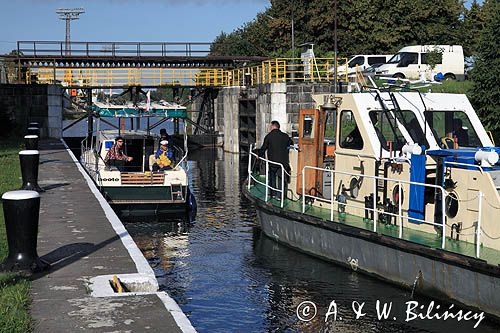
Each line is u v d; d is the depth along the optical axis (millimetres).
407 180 12312
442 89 37062
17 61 47906
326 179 14992
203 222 20047
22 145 32219
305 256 14938
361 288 12406
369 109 13484
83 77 47500
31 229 9359
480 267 9891
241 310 11492
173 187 20891
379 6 55156
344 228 13000
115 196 20516
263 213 16781
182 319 7418
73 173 21719
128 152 23188
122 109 23359
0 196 15836
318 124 14875
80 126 85062
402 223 12531
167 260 15117
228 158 42906
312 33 57031
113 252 10516
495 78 30391
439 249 10688
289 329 10547
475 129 13375
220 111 50656
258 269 14039
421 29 55469
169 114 23500
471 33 55625
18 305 7727
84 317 7473
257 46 68125
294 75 42812
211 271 14047
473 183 10898
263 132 41781
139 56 49188
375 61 45250
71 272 9336
